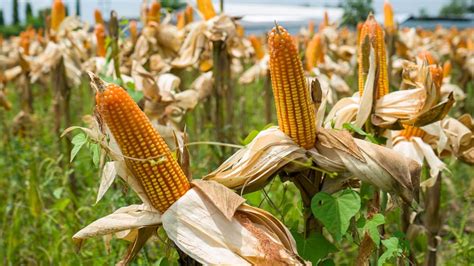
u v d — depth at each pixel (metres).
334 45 2.80
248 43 2.99
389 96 0.98
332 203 0.84
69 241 1.41
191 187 0.83
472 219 1.70
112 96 0.76
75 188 1.78
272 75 0.85
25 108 2.67
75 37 2.21
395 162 0.87
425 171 1.24
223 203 0.79
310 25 2.84
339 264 1.37
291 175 0.91
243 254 0.78
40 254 1.47
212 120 2.17
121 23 1.49
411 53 2.59
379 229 1.00
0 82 2.94
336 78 2.38
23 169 1.95
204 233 0.80
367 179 0.86
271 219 0.81
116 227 0.82
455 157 1.18
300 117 0.86
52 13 2.18
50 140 2.38
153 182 0.80
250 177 0.87
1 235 1.51
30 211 1.59
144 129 0.78
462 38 4.42
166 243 0.86
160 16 1.87
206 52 1.86
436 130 1.09
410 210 1.24
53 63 1.99
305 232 0.92
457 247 1.40
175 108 1.53
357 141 0.89
